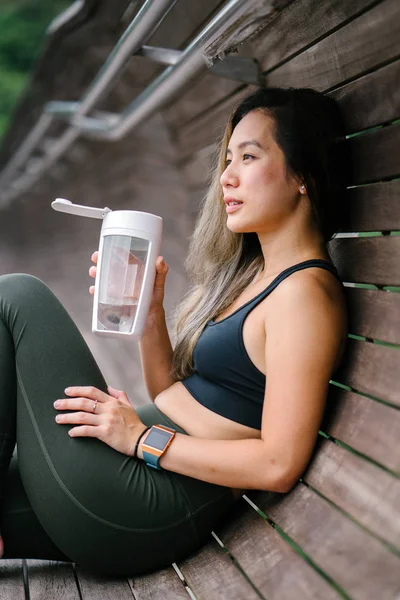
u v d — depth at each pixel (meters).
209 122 4.66
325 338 1.65
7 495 1.92
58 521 1.78
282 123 1.85
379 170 1.79
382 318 1.67
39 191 13.34
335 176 1.88
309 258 1.85
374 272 1.76
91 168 10.02
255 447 1.65
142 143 7.14
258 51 2.67
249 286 2.02
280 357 1.65
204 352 1.85
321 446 1.66
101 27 5.29
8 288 1.90
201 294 2.17
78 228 11.16
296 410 1.61
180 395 1.95
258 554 1.64
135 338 1.85
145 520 1.78
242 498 1.91
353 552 1.38
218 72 2.73
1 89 20.25
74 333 1.90
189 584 1.74
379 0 1.78
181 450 1.74
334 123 1.90
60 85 7.64
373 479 1.44
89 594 1.79
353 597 1.31
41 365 1.84
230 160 1.99
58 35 6.09
